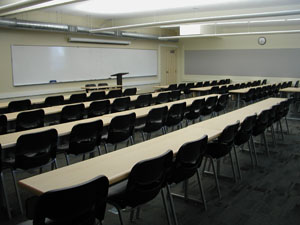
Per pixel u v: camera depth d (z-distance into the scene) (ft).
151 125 14.17
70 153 10.69
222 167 13.78
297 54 36.91
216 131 10.43
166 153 7.08
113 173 6.57
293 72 37.47
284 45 37.70
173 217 8.50
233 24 35.68
